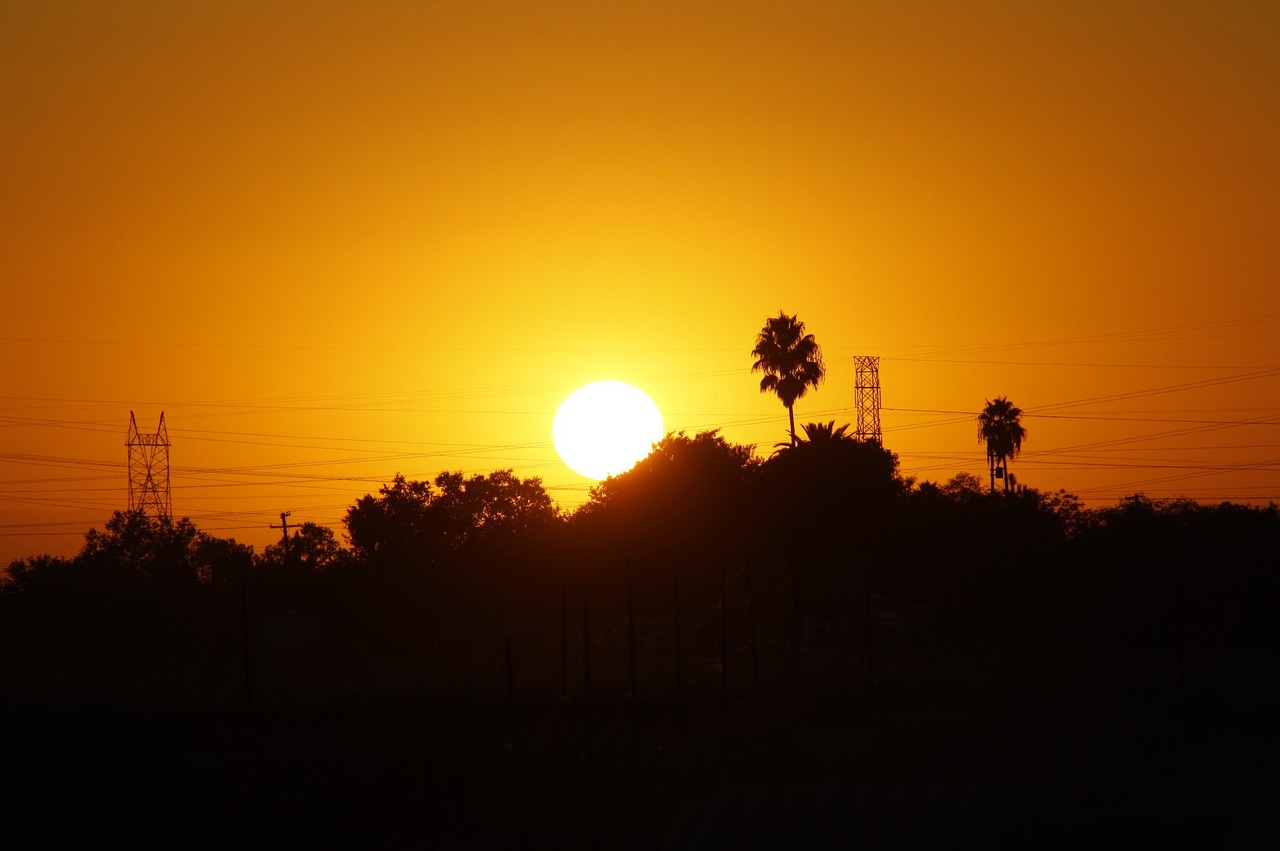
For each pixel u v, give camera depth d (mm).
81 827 29578
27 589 90562
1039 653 60781
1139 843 24516
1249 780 31172
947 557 82188
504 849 26344
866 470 92375
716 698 41406
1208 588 73750
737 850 24984
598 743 35125
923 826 25266
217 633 75562
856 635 66500
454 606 85250
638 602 73438
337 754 35438
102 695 43125
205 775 33688
